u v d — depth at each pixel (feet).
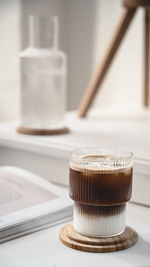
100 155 2.31
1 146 3.58
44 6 5.44
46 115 3.48
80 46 5.60
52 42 3.45
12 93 5.24
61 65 3.48
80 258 2.15
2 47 5.02
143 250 2.22
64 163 3.17
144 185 2.81
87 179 2.16
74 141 3.26
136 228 2.45
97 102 5.60
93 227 2.23
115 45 3.93
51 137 3.39
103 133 3.55
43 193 2.68
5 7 4.98
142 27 5.00
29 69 3.44
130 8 3.88
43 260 2.14
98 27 5.36
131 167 2.23
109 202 2.17
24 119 3.53
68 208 2.52
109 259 2.14
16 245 2.27
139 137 3.41
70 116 4.41
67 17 5.70
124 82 5.30
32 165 3.39
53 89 3.47
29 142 3.33
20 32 5.22
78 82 5.70
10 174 2.95
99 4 5.31
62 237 2.30
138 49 5.09
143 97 4.93
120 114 4.50
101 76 4.09
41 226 2.43
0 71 5.04
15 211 2.43
